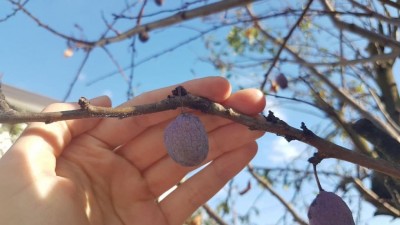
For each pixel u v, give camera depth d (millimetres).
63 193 216
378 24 440
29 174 214
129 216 260
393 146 346
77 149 251
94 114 198
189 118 218
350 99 425
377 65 471
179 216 271
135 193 262
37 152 222
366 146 431
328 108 408
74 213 216
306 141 219
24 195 210
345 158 221
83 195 242
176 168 267
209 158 268
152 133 262
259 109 231
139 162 266
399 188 391
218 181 270
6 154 220
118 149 266
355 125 359
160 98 243
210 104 216
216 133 259
